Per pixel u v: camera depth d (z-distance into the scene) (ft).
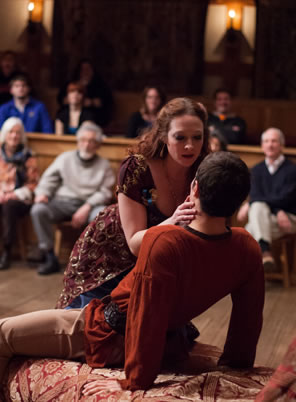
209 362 7.07
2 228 18.83
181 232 6.01
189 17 29.37
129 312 6.03
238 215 16.61
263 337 11.80
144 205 7.04
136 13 29.78
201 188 5.91
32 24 29.53
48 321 6.89
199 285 6.15
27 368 6.84
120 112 26.32
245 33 28.94
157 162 7.03
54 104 26.23
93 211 16.96
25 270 17.21
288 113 25.05
